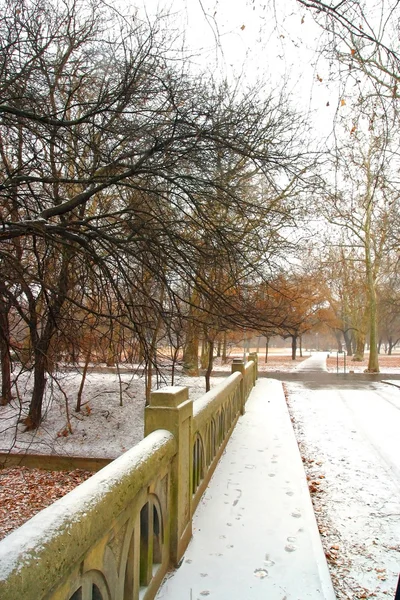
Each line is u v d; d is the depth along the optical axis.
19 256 6.52
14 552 1.27
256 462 5.76
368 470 5.85
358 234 25.36
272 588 2.89
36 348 5.77
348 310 37.56
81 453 10.00
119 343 7.48
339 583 3.21
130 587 2.23
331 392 14.54
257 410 9.64
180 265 6.24
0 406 12.02
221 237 6.38
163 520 2.95
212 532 3.75
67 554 1.46
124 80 5.55
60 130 6.30
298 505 4.33
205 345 18.09
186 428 3.54
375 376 21.98
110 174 6.21
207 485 4.89
